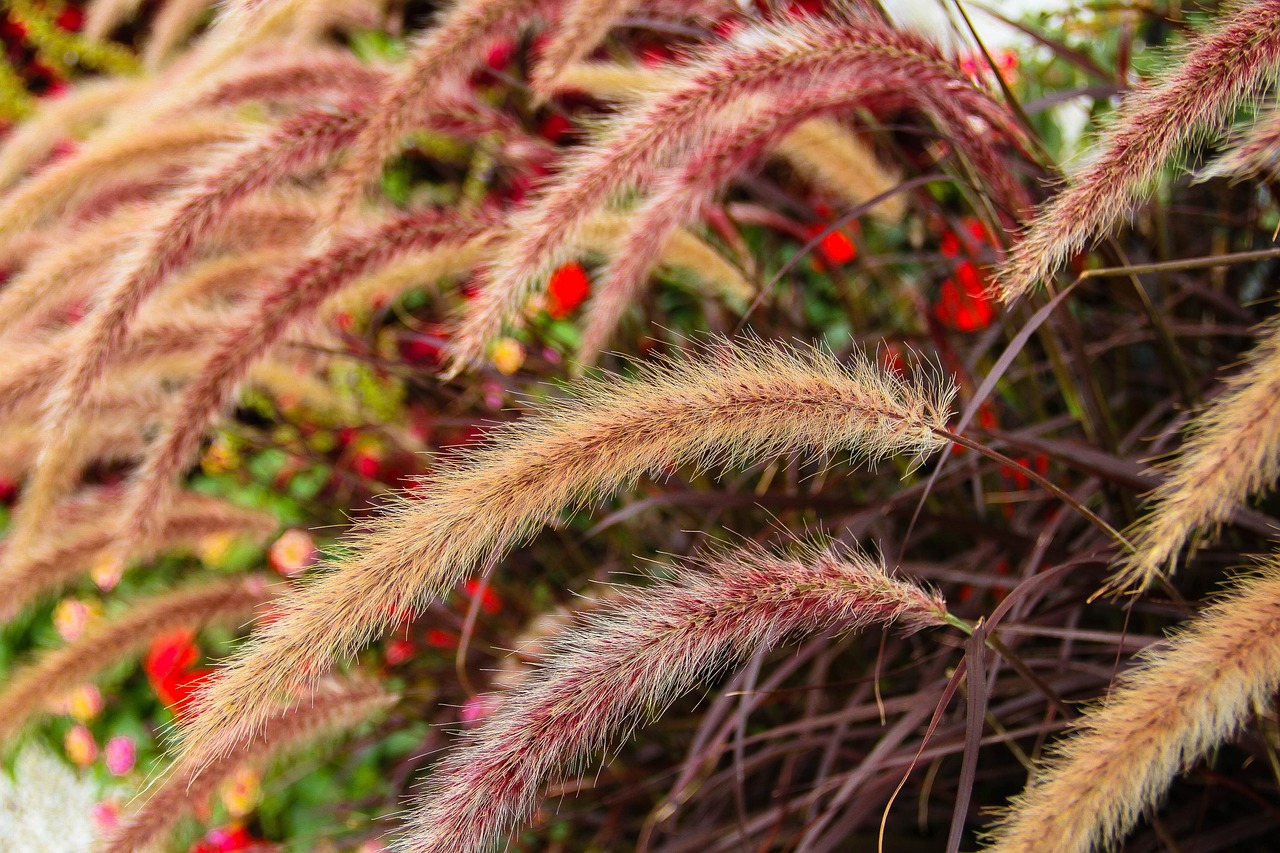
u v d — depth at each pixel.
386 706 1.12
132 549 1.12
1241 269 1.22
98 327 0.99
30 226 1.09
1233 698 0.81
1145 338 1.11
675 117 0.94
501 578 1.39
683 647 0.84
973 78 0.95
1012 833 0.82
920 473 1.32
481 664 1.29
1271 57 0.82
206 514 1.22
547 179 0.98
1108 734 0.82
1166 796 1.03
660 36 1.54
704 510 1.30
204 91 1.12
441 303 1.44
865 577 0.85
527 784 0.83
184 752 0.81
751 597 0.84
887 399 0.85
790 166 1.58
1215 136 0.85
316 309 1.03
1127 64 1.07
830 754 1.02
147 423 1.22
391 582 0.82
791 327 1.32
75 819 1.94
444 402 1.53
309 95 1.17
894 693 1.14
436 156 1.55
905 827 1.12
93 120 1.77
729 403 0.84
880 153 1.33
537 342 1.34
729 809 1.18
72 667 1.08
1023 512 1.16
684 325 1.73
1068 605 0.98
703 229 1.24
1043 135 1.54
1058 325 1.06
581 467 0.84
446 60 1.01
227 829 1.45
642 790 1.16
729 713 1.13
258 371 1.26
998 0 1.24
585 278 1.47
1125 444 1.07
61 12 2.25
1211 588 1.04
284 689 0.82
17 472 1.27
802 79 0.94
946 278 1.45
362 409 1.38
